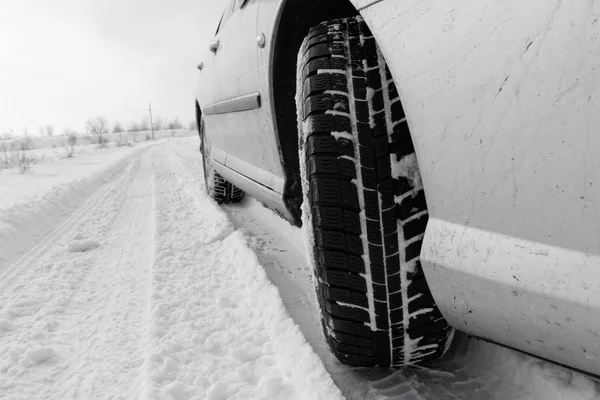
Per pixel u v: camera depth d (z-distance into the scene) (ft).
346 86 4.53
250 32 7.61
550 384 4.40
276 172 7.66
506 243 3.17
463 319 3.85
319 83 4.61
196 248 11.58
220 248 11.33
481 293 3.40
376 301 4.46
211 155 14.57
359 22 4.91
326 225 4.44
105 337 7.29
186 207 17.42
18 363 6.66
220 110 10.73
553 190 2.81
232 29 9.46
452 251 3.53
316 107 4.54
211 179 16.31
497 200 3.16
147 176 31.68
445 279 3.70
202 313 7.66
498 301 3.29
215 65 11.23
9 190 26.00
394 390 4.99
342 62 4.64
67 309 8.63
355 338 4.69
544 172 2.83
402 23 3.65
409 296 4.39
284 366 5.75
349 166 4.38
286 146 7.11
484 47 3.06
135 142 145.69
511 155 3.00
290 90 6.88
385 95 4.40
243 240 10.85
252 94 7.67
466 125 3.24
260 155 8.30
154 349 6.51
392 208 4.31
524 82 2.85
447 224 3.63
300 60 5.26
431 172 3.63
